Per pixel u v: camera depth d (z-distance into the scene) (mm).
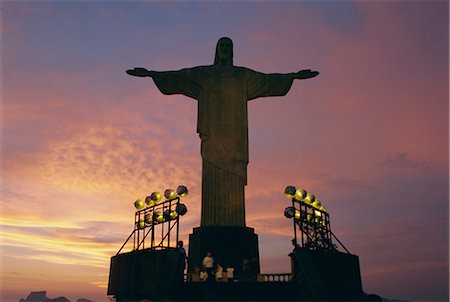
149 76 34094
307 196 29125
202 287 25047
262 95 35406
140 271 26750
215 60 36438
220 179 32438
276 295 24688
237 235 30844
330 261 25953
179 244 27938
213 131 33219
